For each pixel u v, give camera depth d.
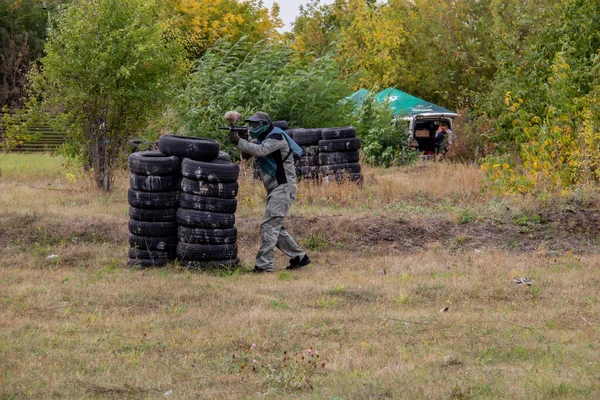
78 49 45.56
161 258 29.48
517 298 24.33
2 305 22.97
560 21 52.03
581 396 14.98
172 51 48.56
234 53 65.94
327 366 17.50
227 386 16.25
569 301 23.67
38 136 56.19
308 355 18.14
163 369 17.31
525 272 27.70
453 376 16.53
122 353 18.44
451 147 70.69
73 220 35.16
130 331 20.48
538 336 19.69
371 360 17.89
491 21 92.06
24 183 51.41
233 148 58.34
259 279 27.80
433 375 16.64
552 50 50.75
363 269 29.86
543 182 39.06
